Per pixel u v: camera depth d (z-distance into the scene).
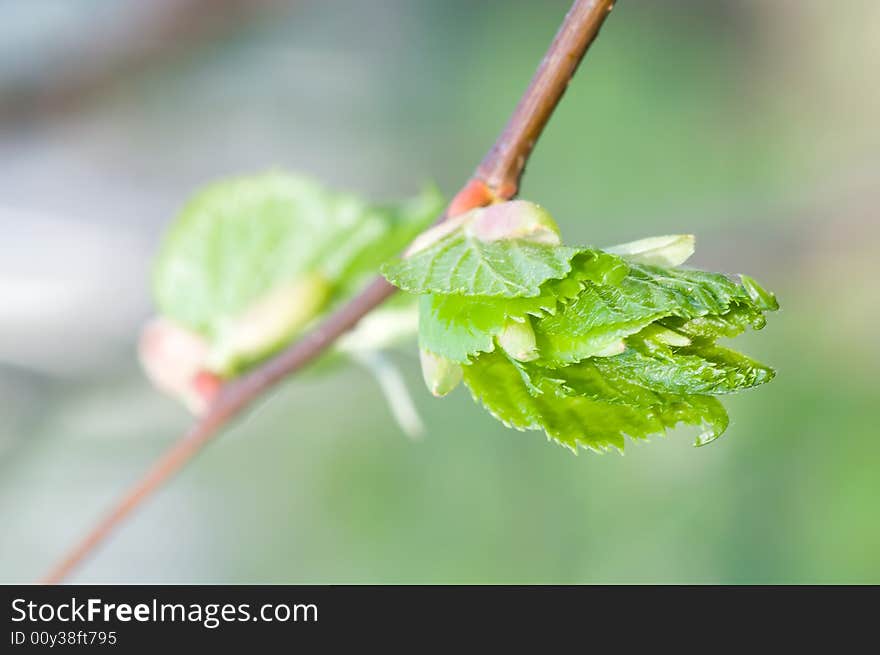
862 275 0.61
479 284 0.26
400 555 0.62
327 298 0.31
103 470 0.60
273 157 0.79
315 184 0.32
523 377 0.26
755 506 0.59
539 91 0.26
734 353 0.26
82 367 0.59
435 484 0.63
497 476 0.62
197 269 0.32
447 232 0.26
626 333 0.25
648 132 0.79
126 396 0.61
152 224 0.66
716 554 0.59
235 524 0.64
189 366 0.31
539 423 0.26
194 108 0.72
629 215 0.75
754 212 0.65
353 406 0.66
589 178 0.78
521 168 0.27
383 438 0.64
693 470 0.61
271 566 0.63
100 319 0.61
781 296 0.62
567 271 0.25
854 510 0.57
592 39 0.26
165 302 0.32
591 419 0.26
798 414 0.60
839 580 0.56
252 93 0.77
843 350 0.61
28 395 0.58
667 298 0.25
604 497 0.61
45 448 0.59
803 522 0.58
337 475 0.64
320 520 0.64
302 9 0.78
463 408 0.64
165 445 0.61
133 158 0.69
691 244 0.26
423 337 0.26
